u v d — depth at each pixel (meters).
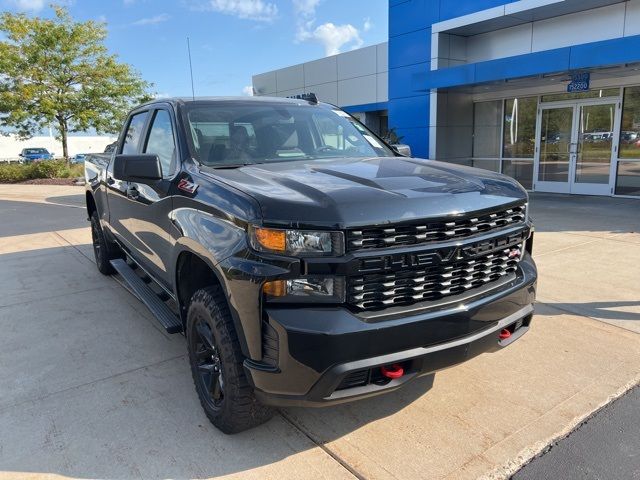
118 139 5.32
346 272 2.48
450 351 2.70
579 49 10.59
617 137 12.34
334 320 2.45
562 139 13.56
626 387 3.48
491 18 12.96
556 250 7.09
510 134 14.95
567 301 5.08
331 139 4.21
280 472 2.75
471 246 2.80
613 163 12.48
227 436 3.07
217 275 2.78
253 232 2.57
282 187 2.80
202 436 3.08
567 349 4.06
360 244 2.50
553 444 2.92
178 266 3.46
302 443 2.99
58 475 2.76
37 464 2.85
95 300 5.61
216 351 3.00
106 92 24.25
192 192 3.22
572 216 9.80
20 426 3.21
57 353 4.27
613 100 12.32
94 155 6.57
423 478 2.68
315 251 2.48
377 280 2.57
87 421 3.25
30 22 22.86
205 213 3.02
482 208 2.83
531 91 14.03
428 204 2.68
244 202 2.68
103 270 6.46
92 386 3.70
